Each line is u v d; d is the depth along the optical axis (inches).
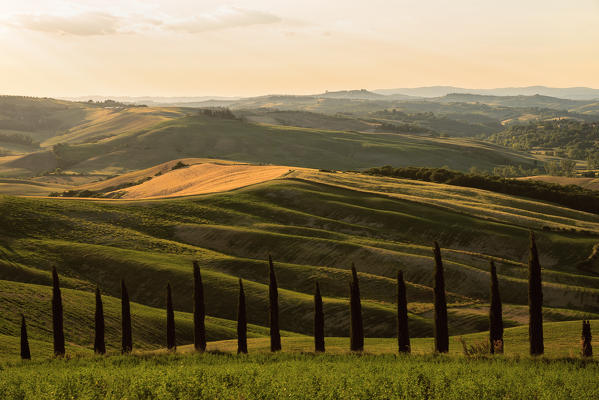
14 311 2261.3
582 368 1395.2
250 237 3870.6
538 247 3811.5
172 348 1847.9
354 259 3513.8
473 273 3265.3
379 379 1334.9
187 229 4106.8
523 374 1339.8
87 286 3051.2
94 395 1269.7
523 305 2974.9
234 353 1781.5
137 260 3319.4
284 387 1258.0
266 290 3009.4
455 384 1263.5
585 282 3275.1
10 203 4146.2
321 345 1798.7
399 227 4205.2
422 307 2891.2
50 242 3560.5
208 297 2945.4
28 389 1314.0
